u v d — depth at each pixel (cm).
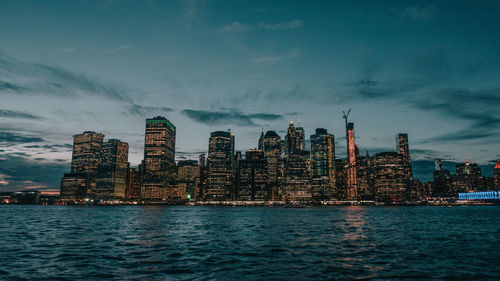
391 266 3694
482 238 6675
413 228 9294
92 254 4419
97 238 6381
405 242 5916
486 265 3778
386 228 9269
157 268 3547
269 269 3525
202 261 3962
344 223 11675
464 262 3959
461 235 7294
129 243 5619
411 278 3155
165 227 9444
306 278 3134
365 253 4625
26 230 8225
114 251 4697
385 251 4819
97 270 3441
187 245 5425
